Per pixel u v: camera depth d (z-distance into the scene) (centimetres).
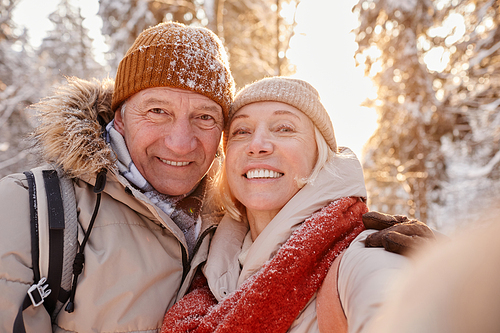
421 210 708
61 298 125
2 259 118
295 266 113
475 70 728
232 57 876
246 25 929
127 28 813
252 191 142
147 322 131
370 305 70
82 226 134
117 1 836
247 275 131
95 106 155
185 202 163
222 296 132
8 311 115
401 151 760
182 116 151
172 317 129
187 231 160
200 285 150
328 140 149
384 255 88
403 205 767
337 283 102
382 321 48
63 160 135
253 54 886
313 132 146
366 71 831
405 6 749
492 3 720
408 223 106
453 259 39
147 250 140
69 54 1248
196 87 150
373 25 806
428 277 42
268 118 145
